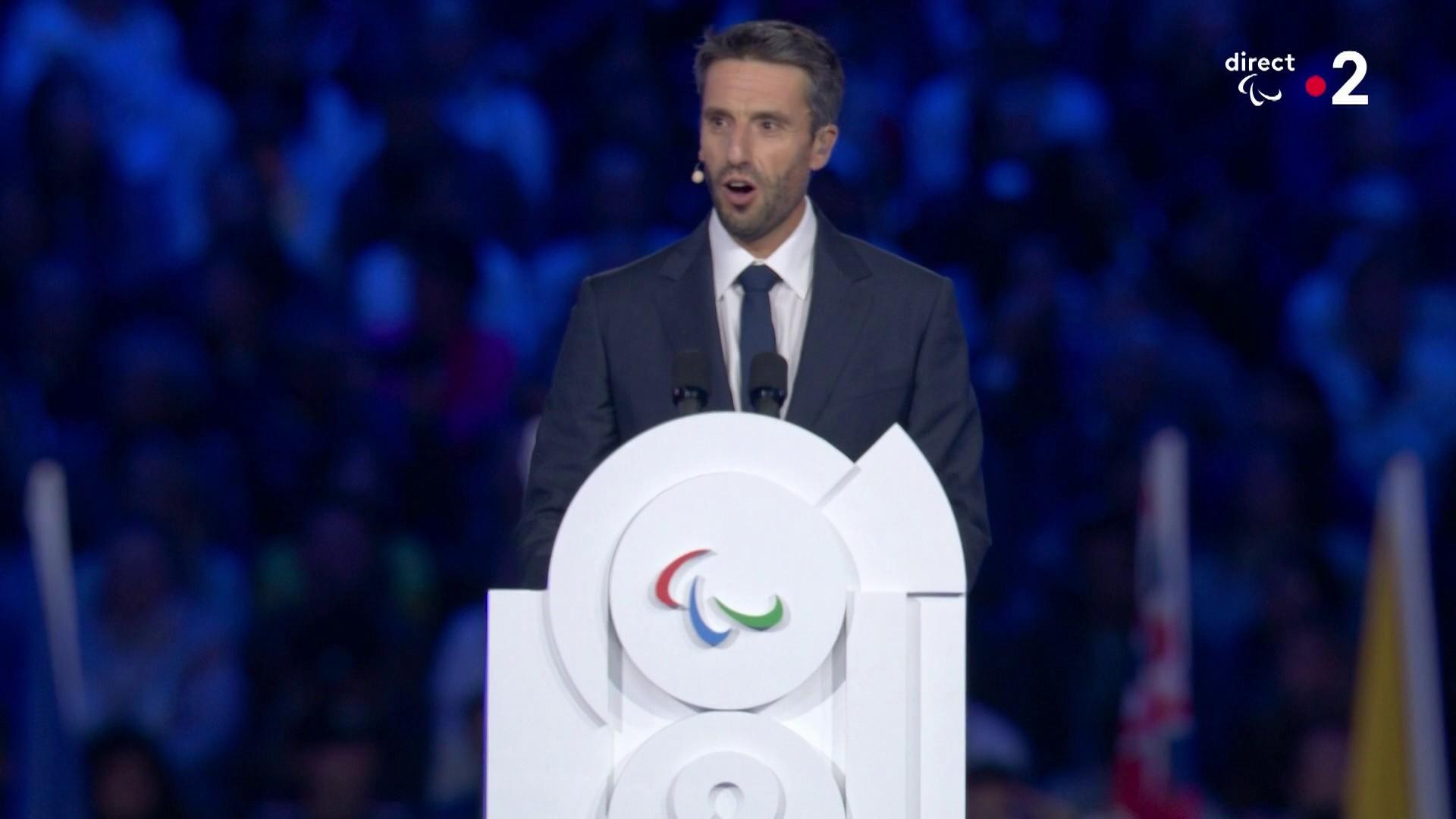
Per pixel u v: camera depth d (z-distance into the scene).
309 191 24.25
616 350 9.61
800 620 7.87
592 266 23.70
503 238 24.05
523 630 8.02
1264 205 24.02
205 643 20.84
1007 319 22.41
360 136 24.47
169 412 22.27
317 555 20.86
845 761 7.93
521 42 25.06
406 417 22.69
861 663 7.93
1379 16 24.23
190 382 22.44
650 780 7.85
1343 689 20.42
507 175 24.19
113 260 23.39
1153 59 24.44
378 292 23.62
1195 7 24.28
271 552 21.44
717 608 7.86
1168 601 15.85
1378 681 15.75
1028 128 23.73
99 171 23.61
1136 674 16.19
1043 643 20.17
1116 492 20.78
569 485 9.47
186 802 19.20
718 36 9.35
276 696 20.55
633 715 7.98
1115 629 19.89
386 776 19.77
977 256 23.19
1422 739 15.59
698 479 7.91
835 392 9.38
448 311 22.89
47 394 22.47
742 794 7.83
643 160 24.41
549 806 7.95
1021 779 17.92
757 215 9.27
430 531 22.14
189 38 24.45
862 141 24.14
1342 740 20.11
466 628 20.20
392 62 24.50
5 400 22.08
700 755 7.85
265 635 20.92
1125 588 19.95
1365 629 16.36
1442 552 22.19
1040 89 24.02
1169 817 15.87
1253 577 20.98
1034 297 22.50
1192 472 21.80
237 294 23.03
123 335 22.78
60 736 15.61
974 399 9.66
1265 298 23.56
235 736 20.53
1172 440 16.02
